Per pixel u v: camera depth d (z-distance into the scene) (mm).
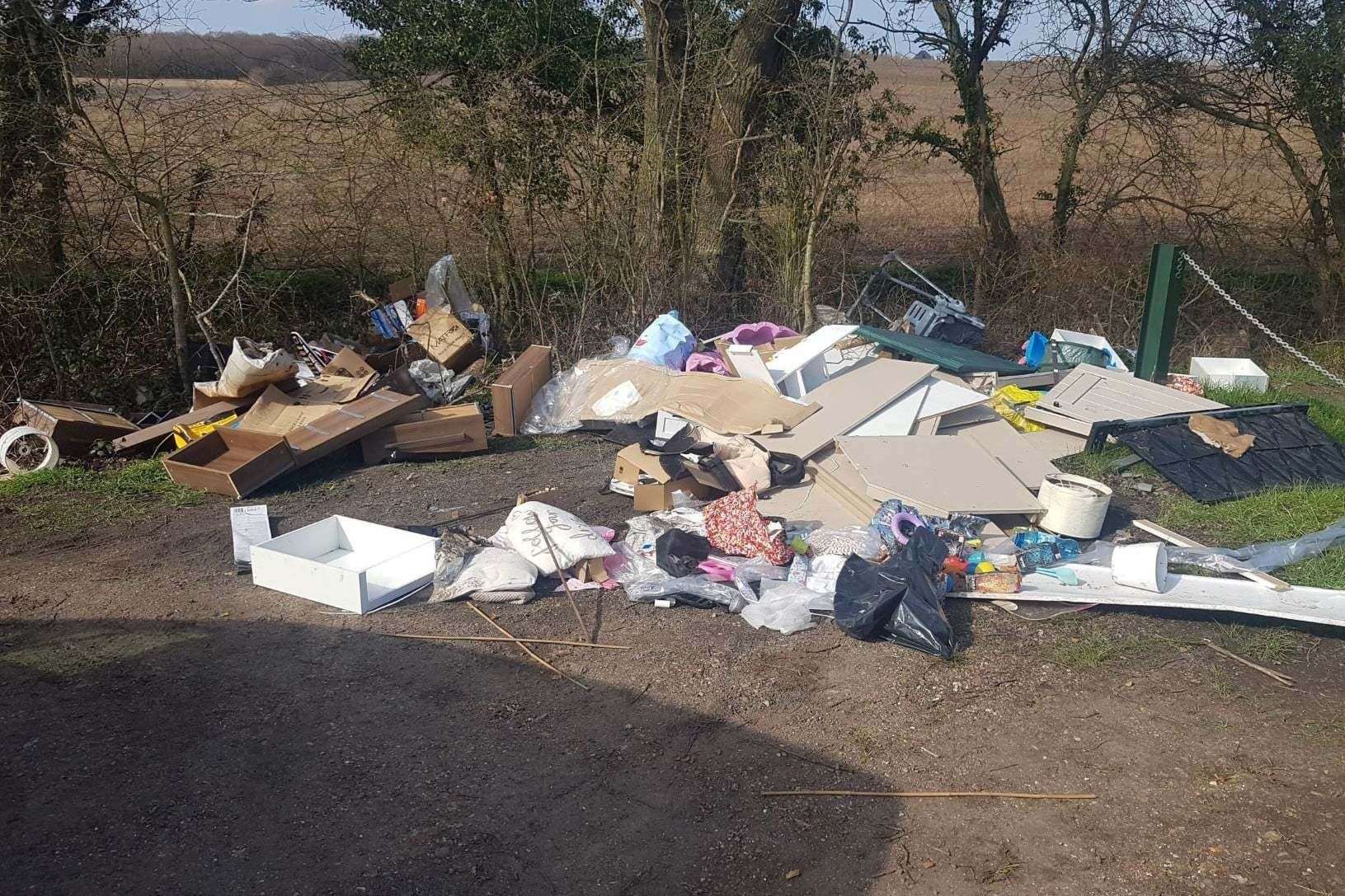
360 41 11055
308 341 9609
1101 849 3471
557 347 9797
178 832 3506
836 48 10219
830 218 11023
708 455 6645
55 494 6766
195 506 6578
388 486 7004
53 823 3535
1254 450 7070
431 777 3828
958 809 3684
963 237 12672
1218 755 3990
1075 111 12320
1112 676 4566
